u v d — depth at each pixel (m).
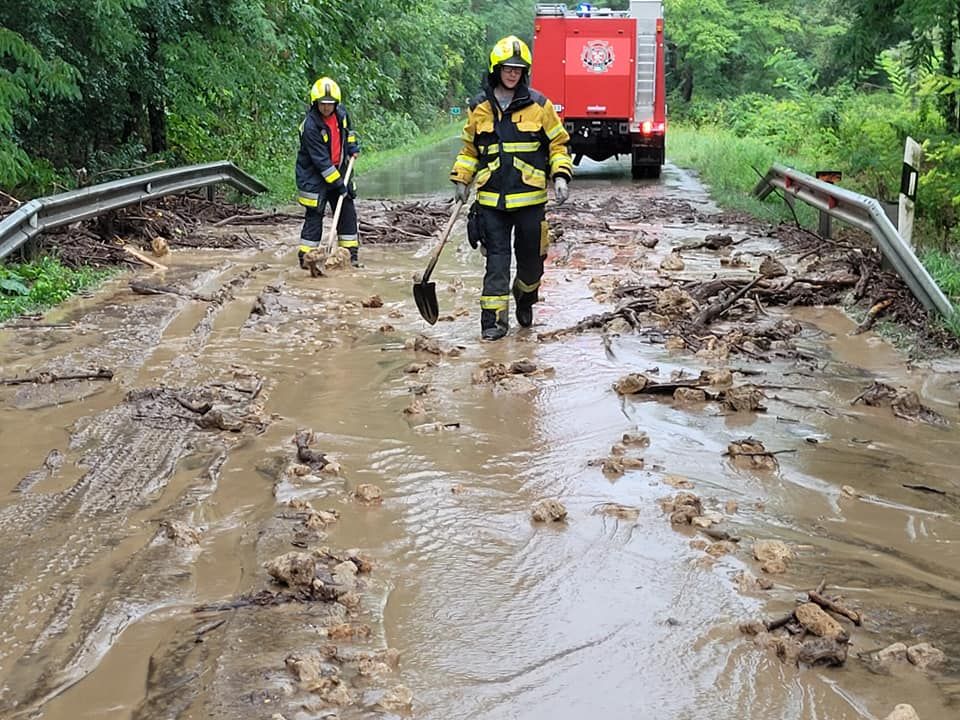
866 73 17.89
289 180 20.72
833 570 4.09
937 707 3.14
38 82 13.27
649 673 3.35
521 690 3.25
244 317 8.62
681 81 51.97
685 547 4.29
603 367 7.06
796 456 5.39
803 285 9.42
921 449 5.53
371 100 37.66
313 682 3.23
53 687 3.28
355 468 5.17
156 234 12.90
